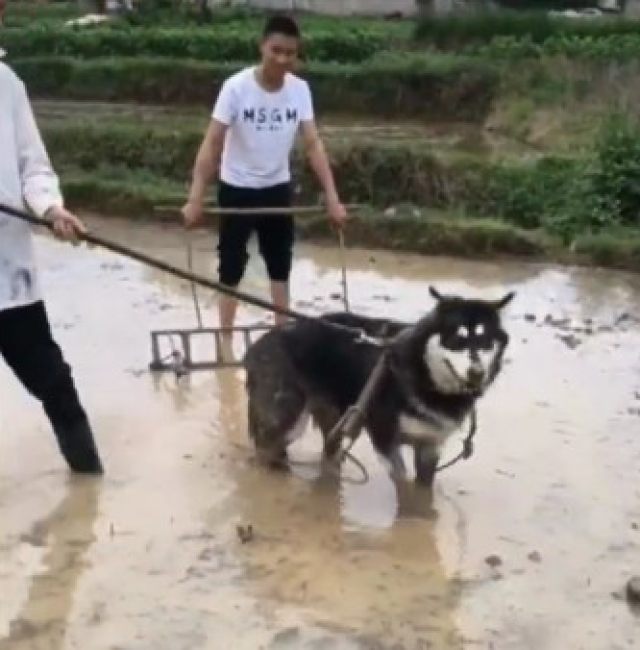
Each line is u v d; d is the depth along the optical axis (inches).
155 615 199.8
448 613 201.8
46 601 204.1
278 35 299.7
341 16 1480.1
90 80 941.2
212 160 309.6
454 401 230.1
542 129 726.5
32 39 1048.8
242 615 199.8
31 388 250.4
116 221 554.6
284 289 328.8
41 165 238.7
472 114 844.0
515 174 546.0
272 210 309.0
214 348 340.5
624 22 1054.4
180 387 311.0
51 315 374.9
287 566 217.3
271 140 310.7
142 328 362.0
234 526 233.5
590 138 649.6
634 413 296.4
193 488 250.5
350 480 257.6
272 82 305.6
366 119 860.0
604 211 506.0
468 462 265.6
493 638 193.9
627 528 234.8
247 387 260.5
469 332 220.7
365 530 233.1
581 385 317.1
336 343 246.8
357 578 213.2
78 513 237.5
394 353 231.1
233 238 320.8
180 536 228.4
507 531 233.1
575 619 200.5
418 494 247.6
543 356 342.6
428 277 447.5
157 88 930.1
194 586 209.6
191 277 243.3
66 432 251.8
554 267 466.3
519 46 917.2
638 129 542.6
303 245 497.4
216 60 1035.3
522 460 266.8
